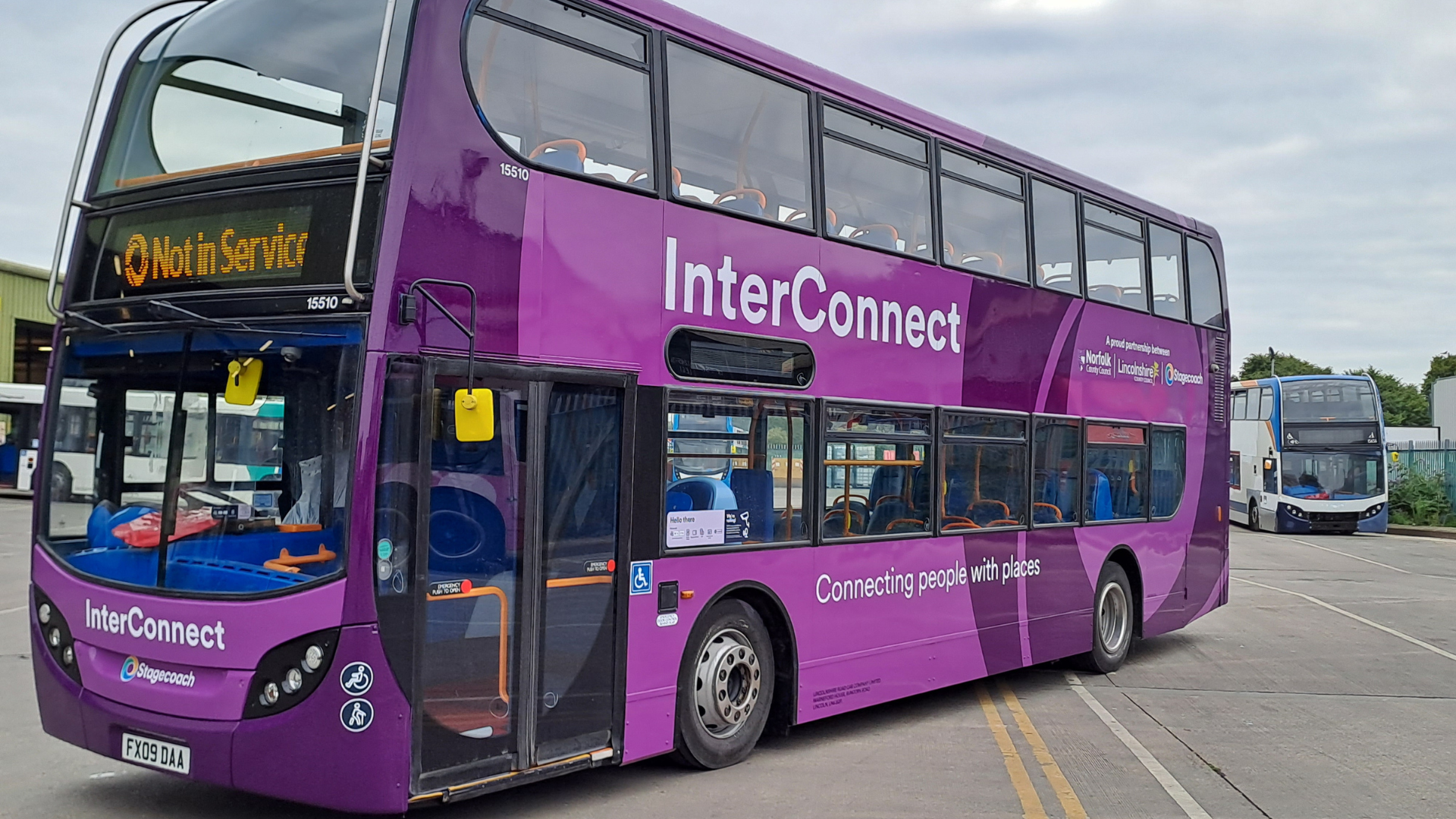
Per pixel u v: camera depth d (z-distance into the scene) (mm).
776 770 7512
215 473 5621
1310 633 15086
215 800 6383
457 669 5656
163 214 5949
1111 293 11898
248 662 5336
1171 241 13242
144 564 5734
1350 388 36156
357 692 5234
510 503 5969
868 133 8711
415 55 5613
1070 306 11125
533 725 6059
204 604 5441
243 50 6043
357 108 5621
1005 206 10281
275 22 6004
